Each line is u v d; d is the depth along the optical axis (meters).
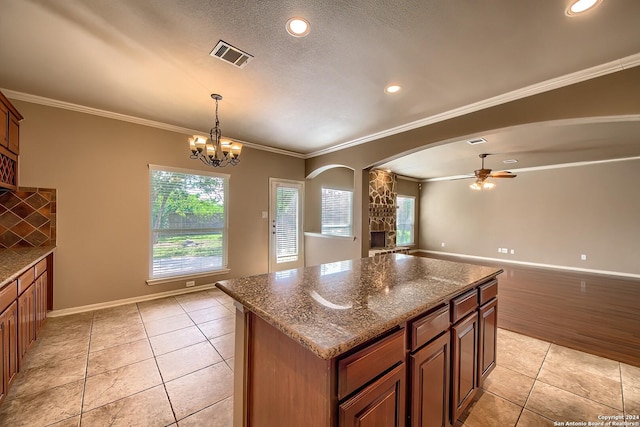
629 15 1.62
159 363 2.24
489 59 2.12
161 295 3.86
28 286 2.17
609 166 5.84
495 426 1.62
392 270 2.03
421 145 3.52
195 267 4.18
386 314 1.14
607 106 2.17
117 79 2.50
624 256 5.65
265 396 1.25
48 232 3.06
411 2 1.57
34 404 1.75
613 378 2.08
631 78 2.08
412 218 9.12
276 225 5.18
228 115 3.38
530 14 1.63
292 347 1.08
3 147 2.45
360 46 1.98
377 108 3.10
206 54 2.10
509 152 5.11
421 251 9.10
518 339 2.72
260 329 1.28
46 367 2.15
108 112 3.31
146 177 3.70
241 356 1.39
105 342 2.56
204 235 4.28
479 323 1.80
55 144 3.07
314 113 3.28
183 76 2.42
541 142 4.38
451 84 2.52
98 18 1.71
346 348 0.89
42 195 3.02
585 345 2.60
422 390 1.28
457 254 8.38
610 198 5.82
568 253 6.34
